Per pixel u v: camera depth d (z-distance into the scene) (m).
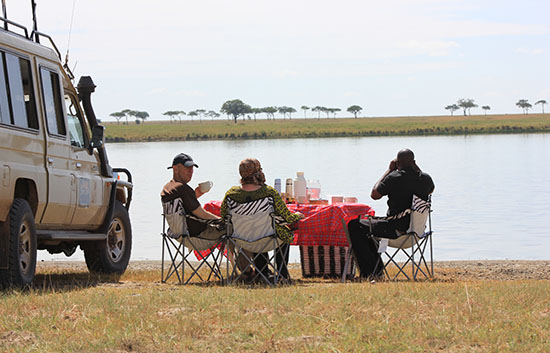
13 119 8.91
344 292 8.18
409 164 10.51
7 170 8.56
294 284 9.91
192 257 15.58
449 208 23.88
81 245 11.56
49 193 9.59
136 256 15.63
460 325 6.54
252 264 10.05
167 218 10.23
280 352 5.84
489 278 11.69
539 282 9.41
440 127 158.88
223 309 7.26
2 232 8.61
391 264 13.58
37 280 10.52
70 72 10.99
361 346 5.92
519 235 18.20
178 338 6.24
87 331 6.43
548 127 158.38
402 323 6.64
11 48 9.11
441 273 12.09
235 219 9.81
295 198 10.97
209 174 38.25
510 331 6.31
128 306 7.42
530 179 34.88
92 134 10.84
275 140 131.62
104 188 11.35
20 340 6.23
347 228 10.61
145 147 99.75
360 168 43.19
